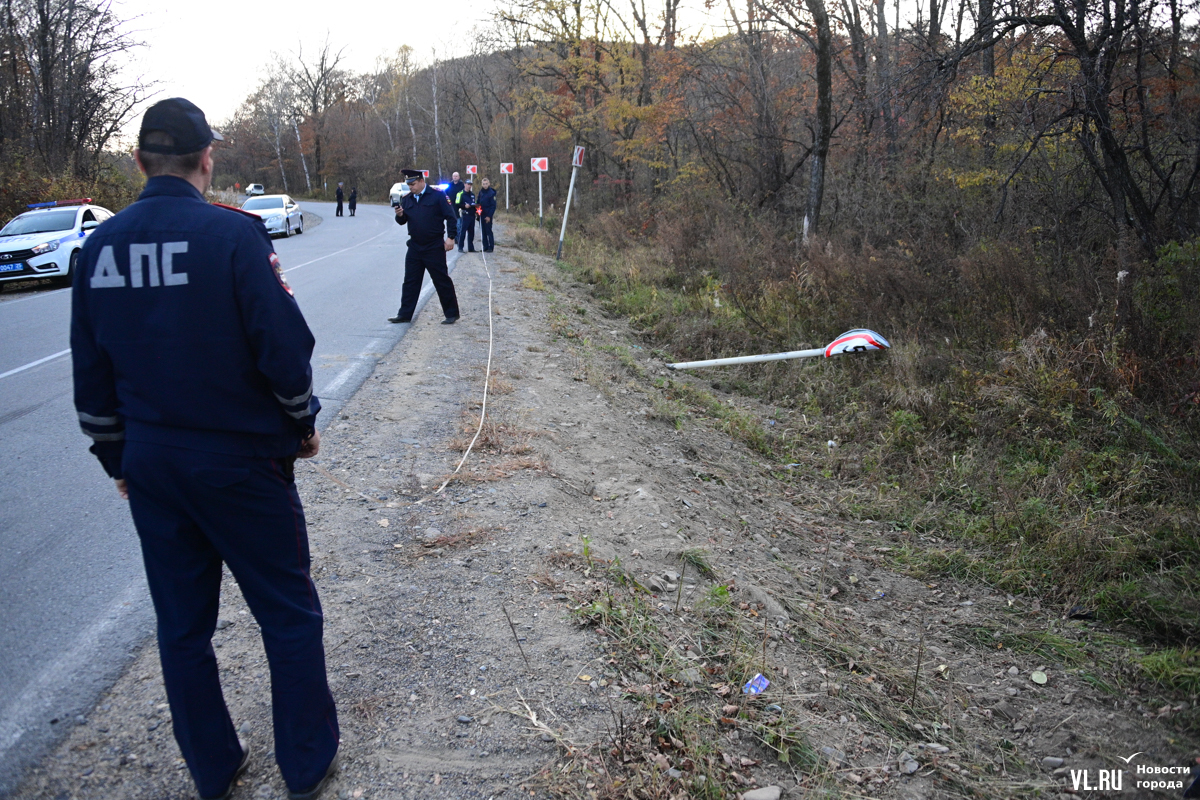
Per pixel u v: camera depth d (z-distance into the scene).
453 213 9.37
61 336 9.17
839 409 8.23
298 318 2.12
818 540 5.49
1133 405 6.75
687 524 4.89
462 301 11.34
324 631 3.26
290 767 2.33
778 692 3.27
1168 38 11.04
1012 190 12.51
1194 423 6.41
